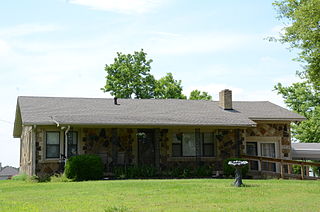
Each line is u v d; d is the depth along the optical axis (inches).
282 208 388.2
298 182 681.6
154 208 386.0
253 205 408.5
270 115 1047.6
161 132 968.3
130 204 414.3
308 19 741.3
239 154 961.5
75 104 981.8
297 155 1113.4
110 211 366.6
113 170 871.1
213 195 490.6
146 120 887.1
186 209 380.2
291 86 1628.9
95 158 815.1
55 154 876.6
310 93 1563.7
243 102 1182.3
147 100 1096.8
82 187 597.3
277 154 1047.0
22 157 1179.3
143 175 858.1
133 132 952.3
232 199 454.9
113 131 882.1
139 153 957.8
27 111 885.2
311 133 1520.7
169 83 1769.2
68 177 800.3
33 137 855.1
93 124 826.8
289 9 821.9
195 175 898.7
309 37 748.6
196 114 984.3
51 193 532.7
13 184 756.0
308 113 1553.9
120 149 939.3
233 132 1010.1
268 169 1023.6
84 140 906.7
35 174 845.2
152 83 1737.2
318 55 770.2
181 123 888.9
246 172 904.3
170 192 520.7
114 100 1032.2
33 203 432.8
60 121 808.9
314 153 1108.5
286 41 820.6
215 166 984.9
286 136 1058.1
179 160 969.5
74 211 369.7
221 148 997.2
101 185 618.2
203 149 997.2
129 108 991.6
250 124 932.0
